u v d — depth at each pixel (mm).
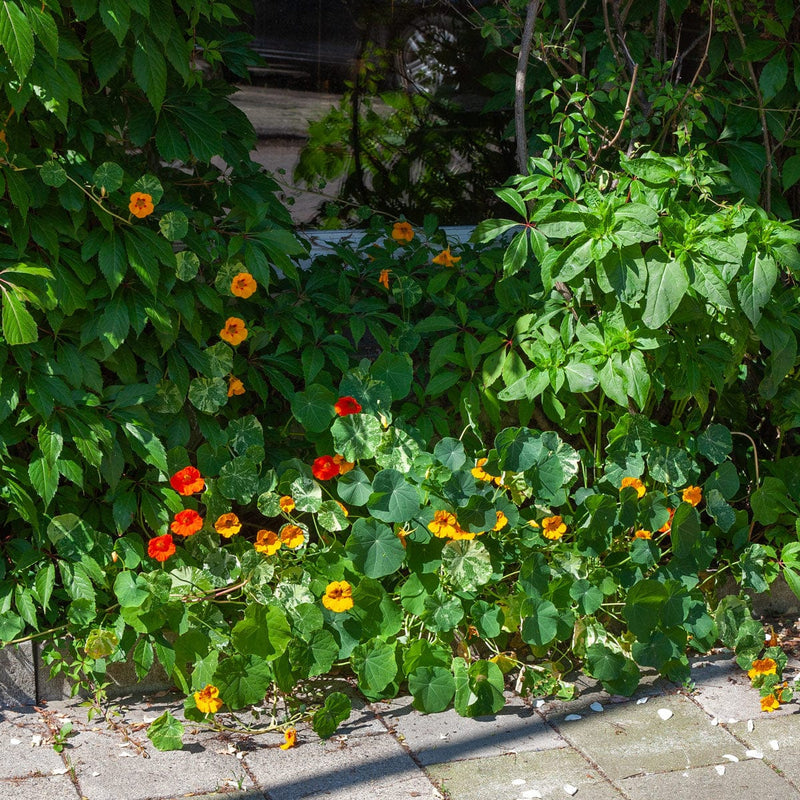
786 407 3740
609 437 3449
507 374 3482
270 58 4340
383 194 4582
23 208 2773
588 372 3316
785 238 3199
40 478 2893
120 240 3002
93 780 2758
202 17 3482
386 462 3273
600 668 3240
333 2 4375
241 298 3457
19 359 2842
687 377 3297
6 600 3041
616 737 3039
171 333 3100
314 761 2885
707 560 3449
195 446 3498
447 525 3113
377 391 3400
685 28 4164
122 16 2789
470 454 3578
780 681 3277
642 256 3148
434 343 3602
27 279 2830
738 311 3354
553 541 3402
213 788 2740
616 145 3854
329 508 3217
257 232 3383
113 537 3287
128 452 3146
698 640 3432
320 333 3488
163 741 2891
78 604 3018
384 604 3176
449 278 3854
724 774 2852
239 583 3260
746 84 4086
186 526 3041
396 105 4543
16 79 2699
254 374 3367
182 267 3107
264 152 4402
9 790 2697
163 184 3354
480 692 3125
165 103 3248
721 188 3770
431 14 4500
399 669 3234
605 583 3312
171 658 3035
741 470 3988
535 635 3205
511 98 4344
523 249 3414
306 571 3193
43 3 2674
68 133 2973
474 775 2828
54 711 3100
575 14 4094
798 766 2900
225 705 3096
